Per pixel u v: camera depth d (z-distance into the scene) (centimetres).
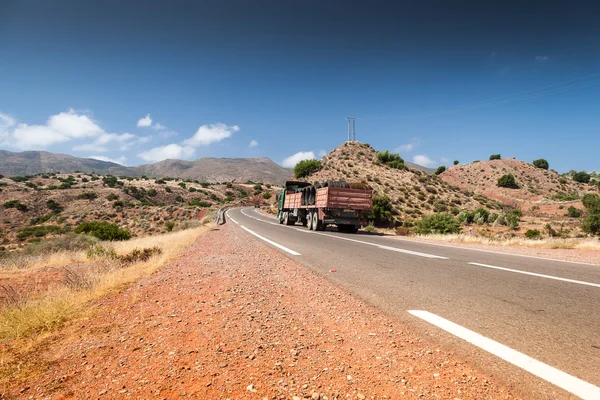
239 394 231
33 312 427
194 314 421
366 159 10069
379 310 431
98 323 404
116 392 241
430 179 8788
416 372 262
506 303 455
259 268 759
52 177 17625
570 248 1353
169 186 16138
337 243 1340
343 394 229
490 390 233
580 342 316
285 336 341
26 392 247
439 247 1230
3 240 5341
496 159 15025
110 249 1249
